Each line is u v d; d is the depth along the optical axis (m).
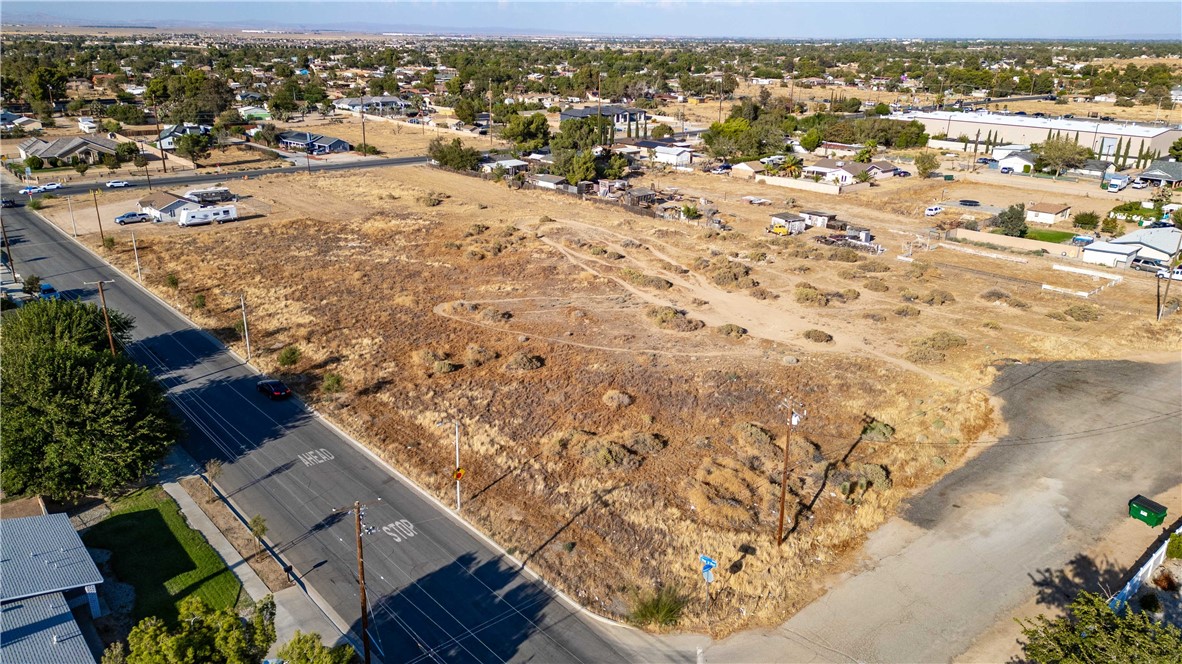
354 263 79.44
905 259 82.12
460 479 41.06
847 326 63.62
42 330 47.12
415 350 57.97
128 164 128.88
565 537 36.44
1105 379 53.69
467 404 49.41
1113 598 31.42
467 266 78.81
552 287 72.94
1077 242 86.56
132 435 38.22
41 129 156.88
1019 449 44.94
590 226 95.44
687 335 61.44
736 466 42.22
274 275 75.31
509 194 114.25
